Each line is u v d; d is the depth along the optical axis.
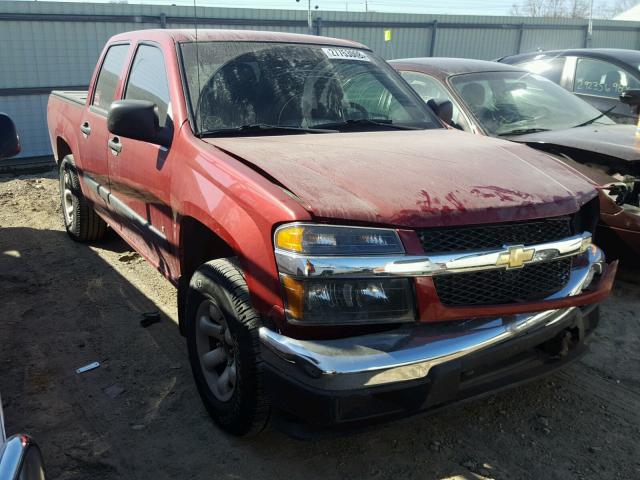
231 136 3.34
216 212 2.80
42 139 12.26
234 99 3.54
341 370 2.30
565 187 2.93
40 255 5.62
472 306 2.51
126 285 4.93
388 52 17.08
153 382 3.52
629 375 3.66
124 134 3.34
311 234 2.39
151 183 3.57
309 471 2.79
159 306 4.54
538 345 2.90
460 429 3.12
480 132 5.27
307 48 4.11
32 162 11.84
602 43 21.70
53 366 3.68
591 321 3.09
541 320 2.67
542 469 2.82
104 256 5.61
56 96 5.91
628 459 2.90
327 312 2.39
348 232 2.40
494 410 3.29
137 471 2.78
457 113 5.50
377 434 3.07
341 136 3.46
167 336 4.07
